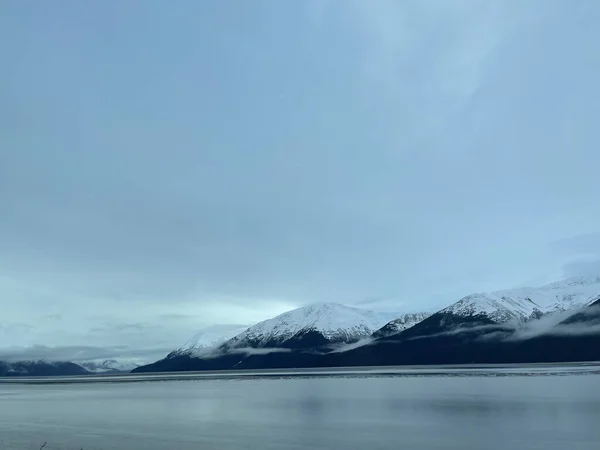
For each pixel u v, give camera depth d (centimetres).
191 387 13625
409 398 7825
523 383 10338
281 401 8100
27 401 9481
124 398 9694
